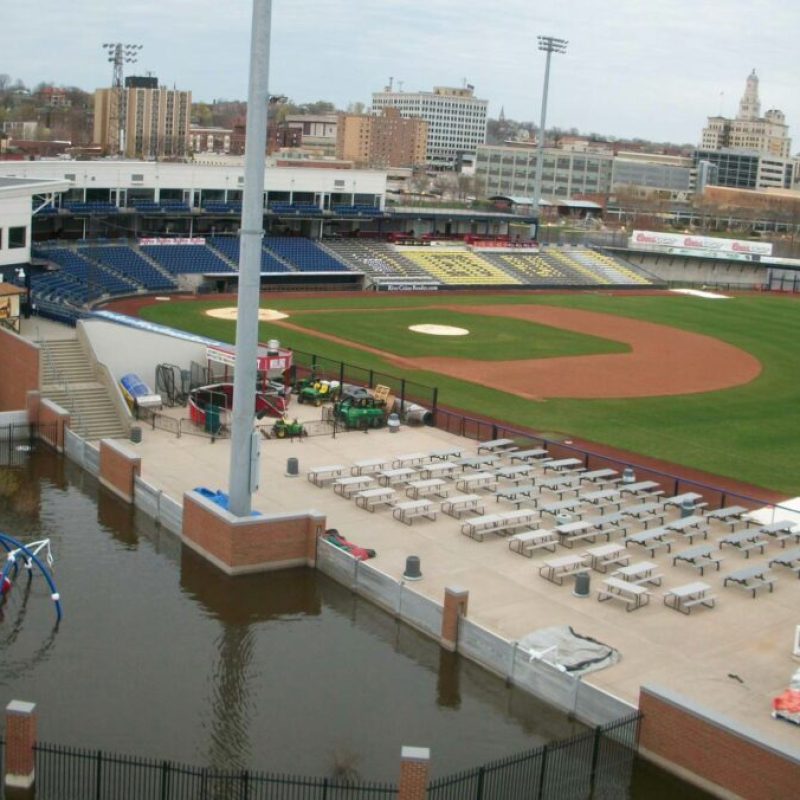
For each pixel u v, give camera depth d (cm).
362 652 3647
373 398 6750
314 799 2784
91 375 6406
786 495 5584
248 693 3312
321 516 4331
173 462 5472
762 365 9600
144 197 13000
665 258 17388
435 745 3077
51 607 3847
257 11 3969
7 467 5419
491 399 7512
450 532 4688
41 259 11219
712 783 2902
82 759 2895
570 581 4222
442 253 15388
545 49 16938
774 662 3609
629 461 6094
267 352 6806
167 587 4094
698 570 4422
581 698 3241
